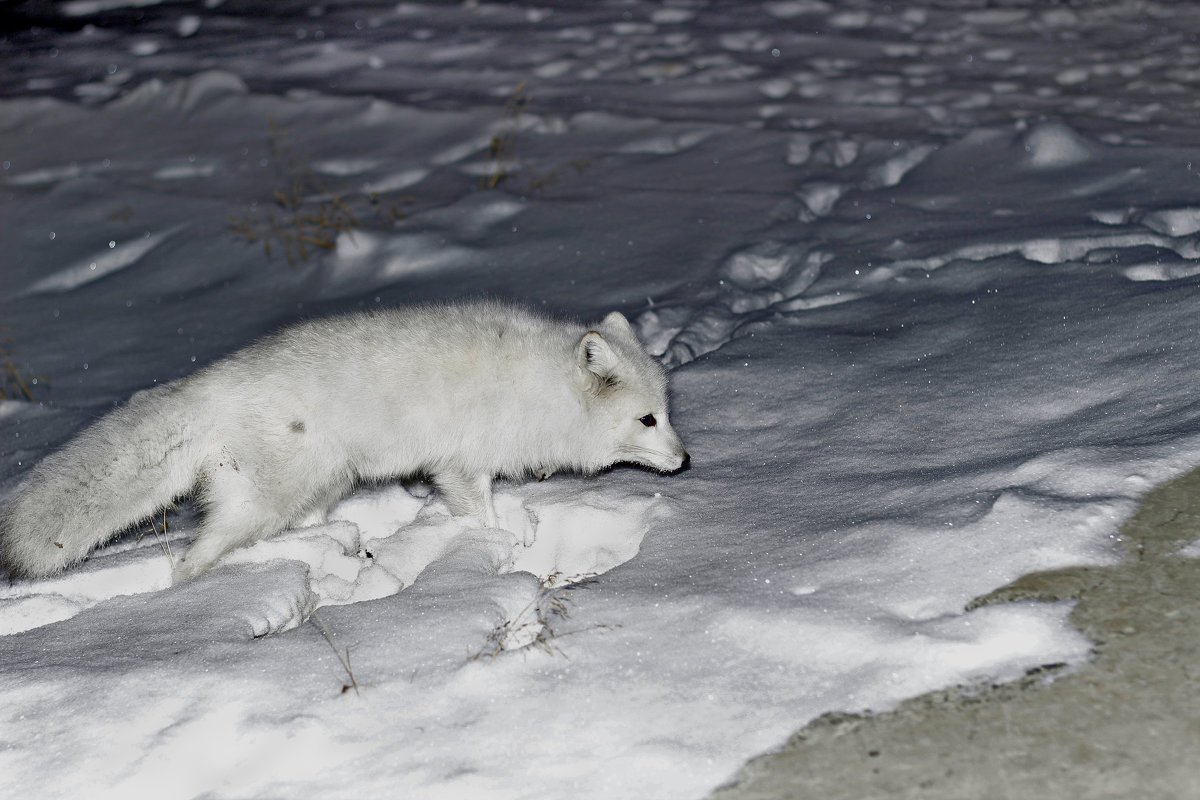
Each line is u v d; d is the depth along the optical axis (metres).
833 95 10.85
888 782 2.24
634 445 4.19
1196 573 2.70
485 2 16.86
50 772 2.53
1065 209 6.66
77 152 10.82
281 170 9.87
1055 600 2.66
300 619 3.43
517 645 2.89
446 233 7.76
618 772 2.36
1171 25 13.16
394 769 2.43
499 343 4.10
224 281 7.64
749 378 4.81
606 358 4.05
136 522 4.01
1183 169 7.21
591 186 8.57
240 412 3.88
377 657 2.82
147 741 2.59
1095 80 10.82
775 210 7.57
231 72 12.82
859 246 6.47
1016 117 9.41
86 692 2.78
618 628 2.87
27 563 3.76
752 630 2.75
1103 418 3.61
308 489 3.96
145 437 3.85
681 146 9.62
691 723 2.47
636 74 12.22
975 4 15.16
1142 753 2.22
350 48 14.28
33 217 9.01
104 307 7.39
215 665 2.85
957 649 2.54
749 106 10.61
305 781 2.44
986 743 2.30
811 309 5.57
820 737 2.38
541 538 4.00
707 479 4.02
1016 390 4.04
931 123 9.48
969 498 3.20
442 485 4.16
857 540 3.10
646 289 6.45
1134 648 2.49
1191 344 3.93
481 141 10.21
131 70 13.81
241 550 3.89
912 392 4.28
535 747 2.46
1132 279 4.92
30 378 6.29
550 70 12.65
